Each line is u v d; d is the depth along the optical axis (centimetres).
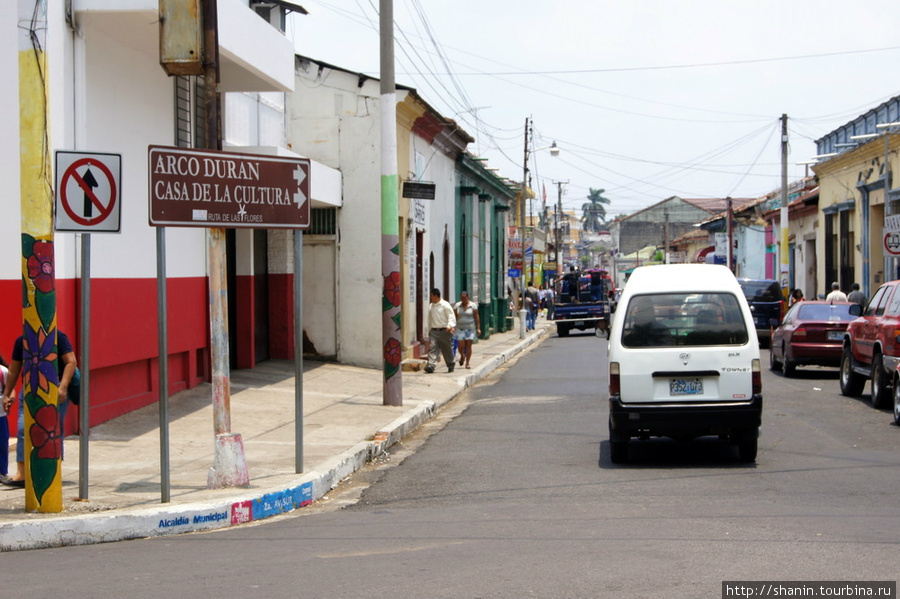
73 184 966
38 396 964
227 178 1083
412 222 3034
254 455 1358
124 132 1584
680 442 1524
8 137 1356
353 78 2616
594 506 1027
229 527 1004
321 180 2388
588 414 1875
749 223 7119
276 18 2520
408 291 2981
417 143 3145
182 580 754
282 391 2078
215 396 1116
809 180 5834
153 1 1399
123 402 1608
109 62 1524
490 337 4759
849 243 4481
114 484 1130
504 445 1537
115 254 1545
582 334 5628
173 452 1355
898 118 3909
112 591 723
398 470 1360
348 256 2627
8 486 1123
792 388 2273
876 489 1098
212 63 1073
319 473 1208
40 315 965
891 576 700
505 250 5581
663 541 832
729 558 763
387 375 1942
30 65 941
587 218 19800
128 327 1594
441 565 770
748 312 1297
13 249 1357
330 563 795
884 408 1858
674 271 1351
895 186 3822
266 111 2444
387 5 1888
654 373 1284
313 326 2638
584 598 658
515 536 878
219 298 1112
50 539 913
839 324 2453
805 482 1152
